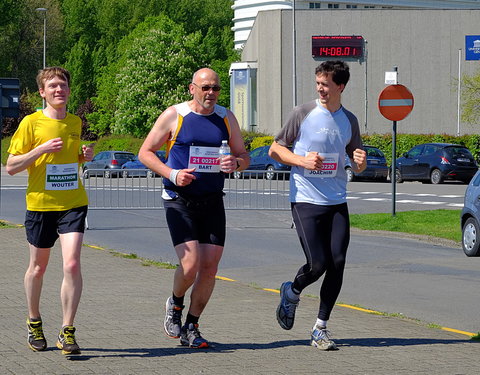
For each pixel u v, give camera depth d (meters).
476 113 122.50
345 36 146.62
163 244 37.16
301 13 148.12
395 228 42.81
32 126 15.92
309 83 148.38
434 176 86.56
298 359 15.78
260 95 151.88
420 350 16.69
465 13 145.50
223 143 16.34
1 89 38.91
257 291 23.89
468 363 15.61
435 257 33.50
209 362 15.46
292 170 17.12
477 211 33.31
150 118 171.25
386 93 46.44
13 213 51.94
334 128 16.89
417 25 146.25
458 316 21.59
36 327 16.34
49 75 15.96
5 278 25.77
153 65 173.12
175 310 17.02
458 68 145.88
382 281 27.22
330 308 16.78
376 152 93.81
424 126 146.75
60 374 14.45
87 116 198.88
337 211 16.89
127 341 17.25
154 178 49.03
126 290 23.95
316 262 16.66
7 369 14.77
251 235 41.44
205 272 16.66
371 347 16.92
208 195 16.50
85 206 16.14
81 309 20.97
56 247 32.81
